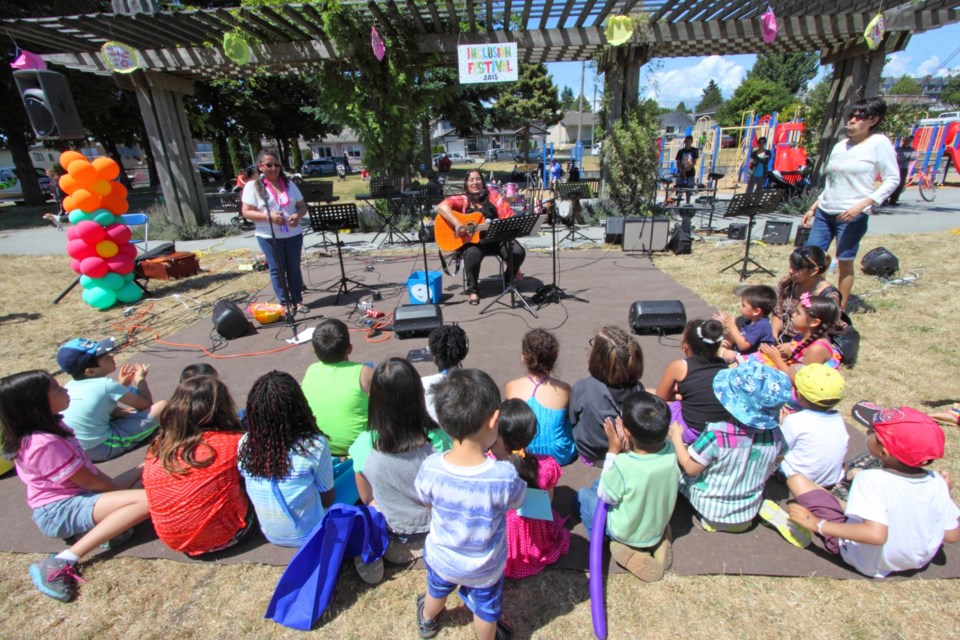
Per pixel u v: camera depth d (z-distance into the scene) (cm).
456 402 150
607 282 579
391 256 753
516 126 3203
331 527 188
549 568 205
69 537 224
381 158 970
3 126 1549
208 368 262
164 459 197
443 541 157
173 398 205
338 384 255
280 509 200
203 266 736
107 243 540
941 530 180
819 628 176
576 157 2134
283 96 2325
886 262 546
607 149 928
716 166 1783
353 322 488
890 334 408
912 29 789
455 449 160
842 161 398
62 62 842
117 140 2230
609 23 523
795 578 195
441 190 996
